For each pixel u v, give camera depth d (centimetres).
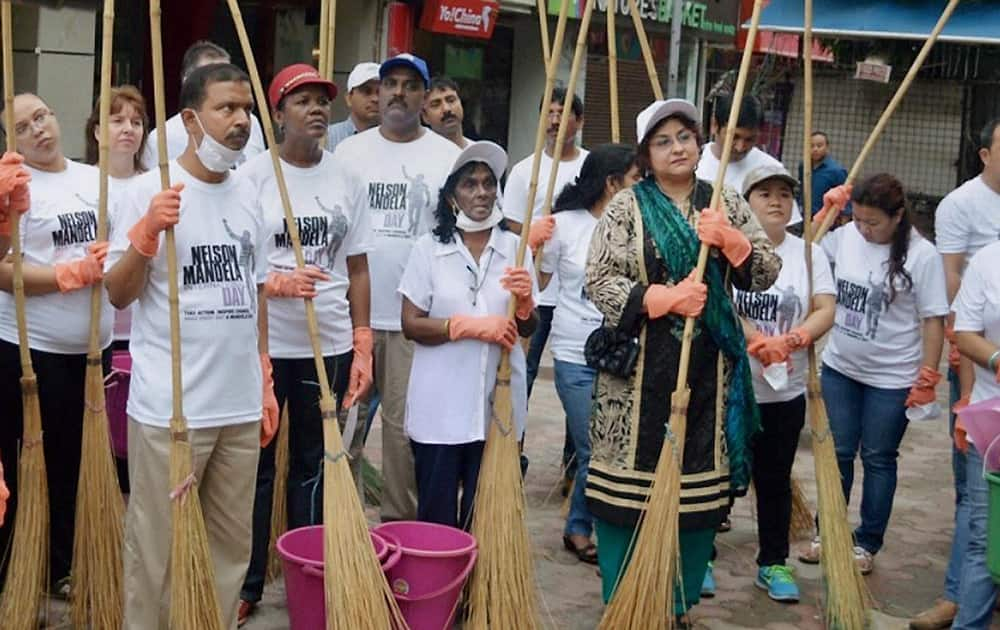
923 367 568
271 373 476
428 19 1265
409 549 468
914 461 803
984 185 561
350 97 650
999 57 1348
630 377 469
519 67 1490
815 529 628
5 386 496
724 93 629
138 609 436
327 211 502
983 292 461
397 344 551
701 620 529
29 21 941
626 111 1642
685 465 467
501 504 479
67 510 518
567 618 518
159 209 404
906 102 1669
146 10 1078
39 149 496
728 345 468
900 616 542
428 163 569
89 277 471
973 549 468
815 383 528
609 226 471
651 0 1570
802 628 527
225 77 419
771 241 533
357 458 565
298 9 1220
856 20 751
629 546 476
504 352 486
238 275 434
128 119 535
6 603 467
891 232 566
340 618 438
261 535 508
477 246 501
